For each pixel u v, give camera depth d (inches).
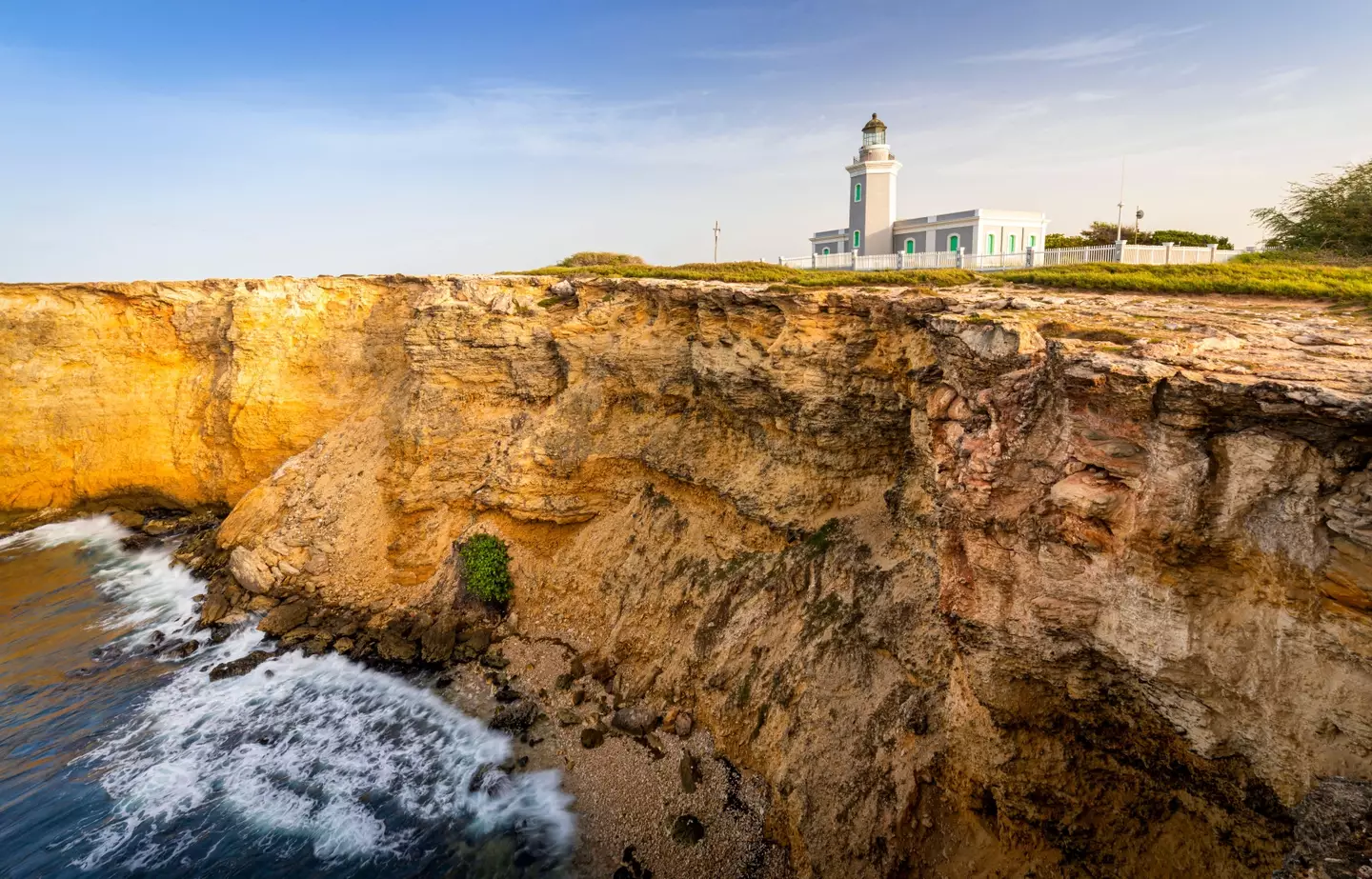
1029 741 520.1
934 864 580.7
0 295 1577.3
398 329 1480.1
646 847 714.8
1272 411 367.6
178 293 1614.2
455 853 730.8
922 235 1957.4
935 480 581.3
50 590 1301.7
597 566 1082.1
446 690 982.4
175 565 1381.6
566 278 1380.4
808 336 868.0
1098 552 449.4
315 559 1205.1
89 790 821.2
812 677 743.1
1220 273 1022.4
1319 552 362.6
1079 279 1001.5
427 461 1241.4
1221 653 404.5
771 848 685.9
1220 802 437.4
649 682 909.8
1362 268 1043.3
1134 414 423.2
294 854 737.6
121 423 1614.2
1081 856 504.7
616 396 1157.1
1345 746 362.0
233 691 992.9
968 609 529.0
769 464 947.3
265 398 1501.0
